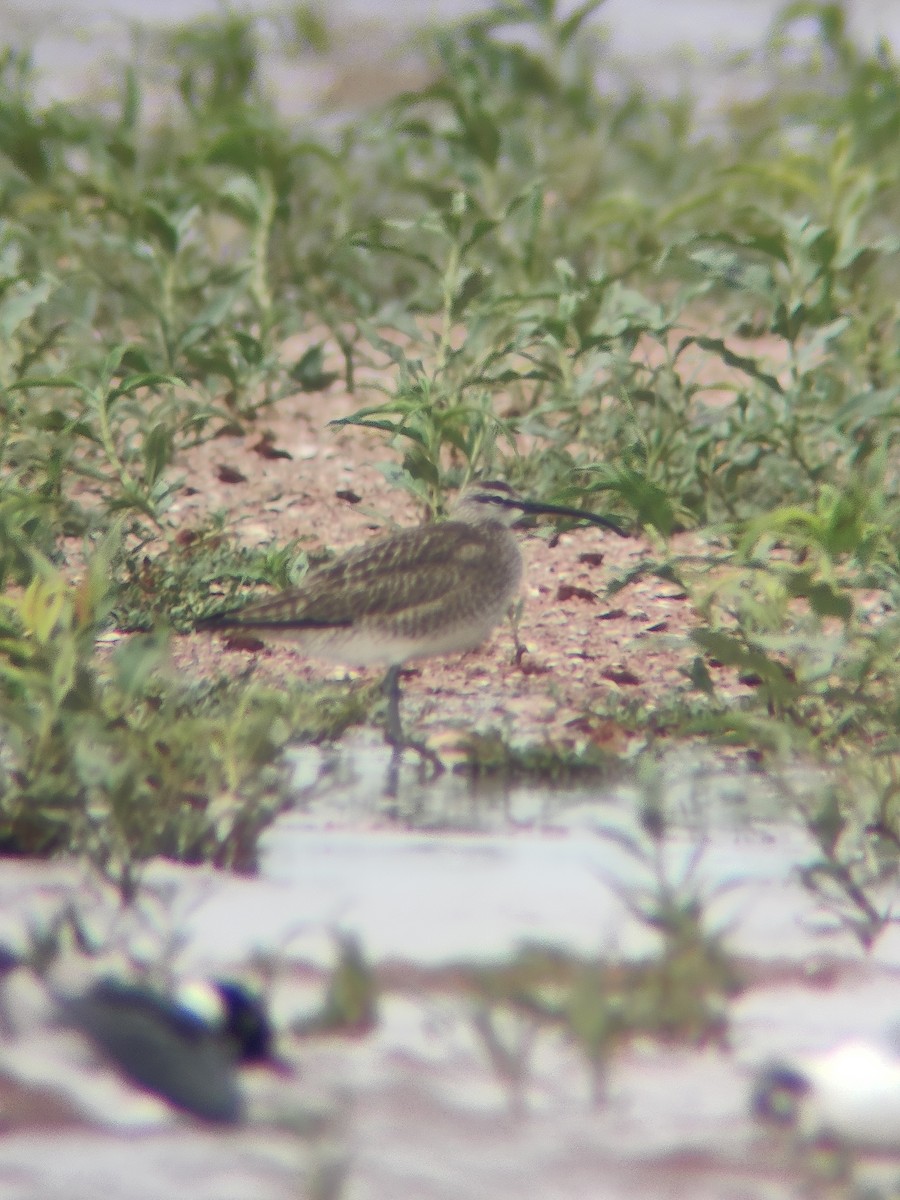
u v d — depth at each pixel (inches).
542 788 418.0
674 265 906.7
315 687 491.2
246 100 1081.4
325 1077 225.3
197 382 783.7
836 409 681.0
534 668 520.1
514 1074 222.2
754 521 494.9
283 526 642.8
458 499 503.8
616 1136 206.8
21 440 675.4
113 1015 225.6
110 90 1322.6
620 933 294.7
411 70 1393.9
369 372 845.2
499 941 288.2
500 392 784.3
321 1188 185.9
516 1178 193.2
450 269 719.7
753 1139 206.4
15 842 351.9
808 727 441.7
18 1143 199.5
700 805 398.6
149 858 338.3
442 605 467.5
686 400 682.2
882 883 335.6
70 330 805.2
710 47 1508.4
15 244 822.5
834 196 821.2
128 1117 208.1
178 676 470.3
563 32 1057.5
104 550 427.5
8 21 1530.5
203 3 1627.7
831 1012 257.4
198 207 823.1
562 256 914.1
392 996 259.4
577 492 581.3
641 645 453.7
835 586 463.8
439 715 485.1
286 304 855.7
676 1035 244.8
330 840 366.6
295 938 289.1
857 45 1147.3
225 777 381.7
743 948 293.9
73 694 383.6
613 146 1076.5
